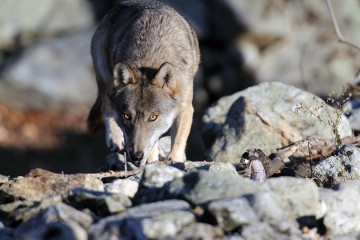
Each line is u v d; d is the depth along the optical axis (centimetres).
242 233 676
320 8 3247
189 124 1235
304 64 3189
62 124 3072
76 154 2794
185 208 707
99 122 1445
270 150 1185
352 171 946
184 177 760
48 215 684
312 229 721
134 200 783
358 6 3309
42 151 2812
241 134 1202
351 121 1280
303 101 1247
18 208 782
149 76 1175
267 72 3189
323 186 959
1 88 3094
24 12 3316
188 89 1217
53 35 3344
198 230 666
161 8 1288
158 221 669
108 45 1335
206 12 3303
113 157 1098
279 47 3234
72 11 3406
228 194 717
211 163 943
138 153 1138
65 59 3189
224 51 3284
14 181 841
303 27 3244
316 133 1199
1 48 3281
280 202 727
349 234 735
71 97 3170
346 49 3212
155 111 1161
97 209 738
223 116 1307
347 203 768
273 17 3209
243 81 3219
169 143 1345
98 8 3462
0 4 3291
